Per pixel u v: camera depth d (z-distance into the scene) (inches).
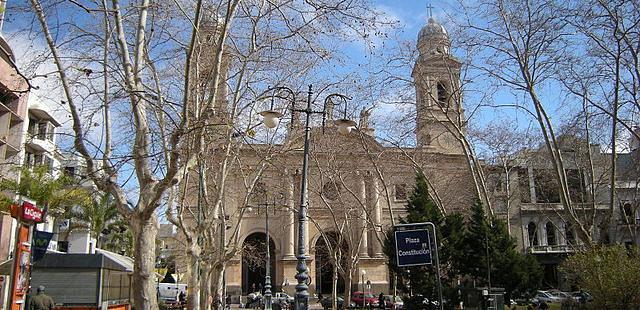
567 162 1868.8
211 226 920.9
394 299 1475.1
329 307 1833.2
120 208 489.4
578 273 816.3
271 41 772.0
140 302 465.1
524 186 2178.9
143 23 550.3
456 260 1103.0
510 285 1096.8
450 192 1823.3
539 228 2463.1
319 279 2496.3
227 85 857.5
